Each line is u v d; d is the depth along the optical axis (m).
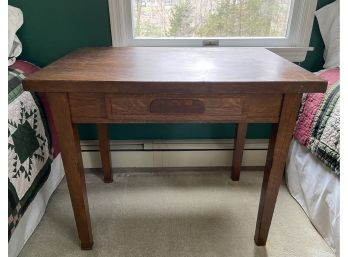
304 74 0.80
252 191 1.39
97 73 0.81
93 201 1.32
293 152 1.32
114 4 1.22
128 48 1.16
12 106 0.97
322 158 1.05
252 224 1.19
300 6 1.27
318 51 1.35
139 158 1.50
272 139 0.89
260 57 1.02
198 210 1.26
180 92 0.75
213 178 1.48
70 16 1.25
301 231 1.14
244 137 1.35
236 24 1.34
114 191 1.39
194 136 1.49
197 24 1.34
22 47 1.29
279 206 1.28
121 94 0.78
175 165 1.53
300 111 1.23
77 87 0.75
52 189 1.29
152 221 1.20
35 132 1.08
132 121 0.82
